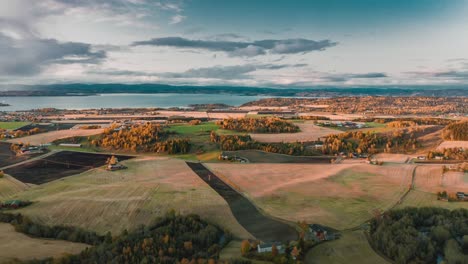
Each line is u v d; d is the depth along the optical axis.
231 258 71.06
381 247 79.00
